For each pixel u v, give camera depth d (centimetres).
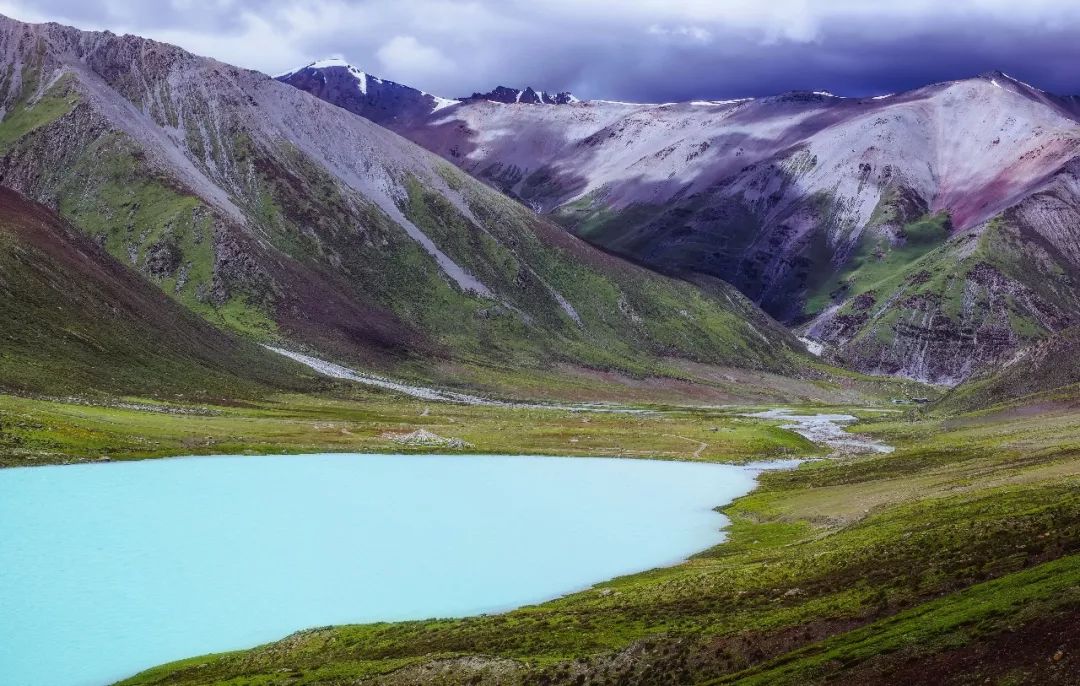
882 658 4503
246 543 9781
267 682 5653
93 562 8769
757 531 10869
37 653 6606
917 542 7144
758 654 5328
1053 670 3900
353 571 8912
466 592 8281
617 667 5459
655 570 8900
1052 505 7156
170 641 6912
